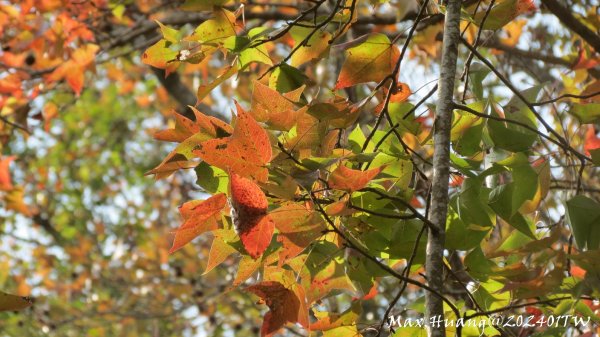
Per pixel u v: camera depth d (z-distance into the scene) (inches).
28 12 84.6
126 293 145.3
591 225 41.6
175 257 142.6
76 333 152.6
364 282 44.6
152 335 138.5
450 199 44.0
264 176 39.0
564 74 70.7
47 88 92.4
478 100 48.3
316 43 50.4
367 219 42.9
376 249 43.8
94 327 144.5
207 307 128.0
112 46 92.0
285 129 41.9
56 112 97.3
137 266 143.4
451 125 43.7
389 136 45.9
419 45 72.4
